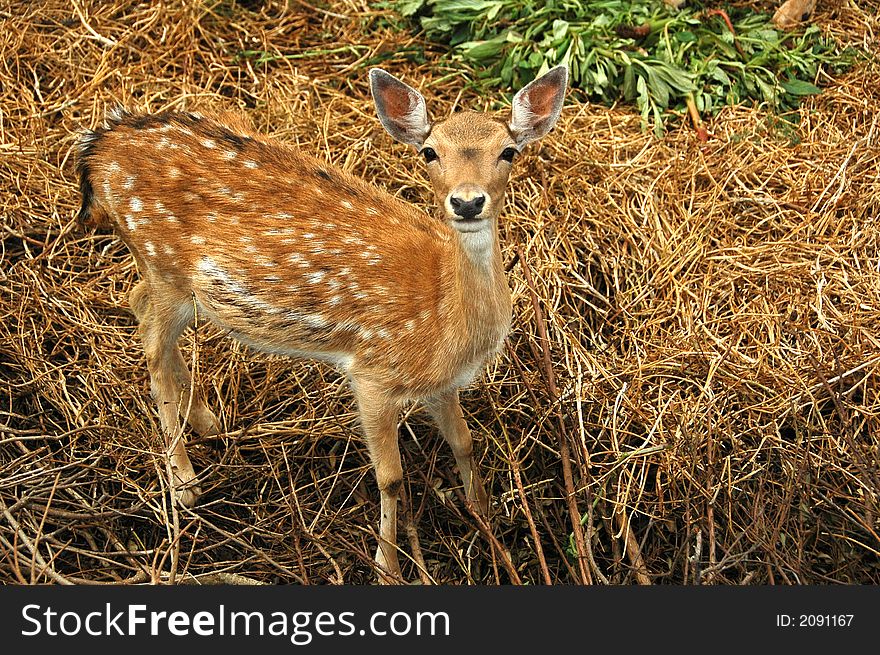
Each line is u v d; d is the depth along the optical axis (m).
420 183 6.04
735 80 6.80
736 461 4.84
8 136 6.12
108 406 5.04
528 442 5.04
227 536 4.47
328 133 6.32
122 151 4.54
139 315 4.86
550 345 5.29
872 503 4.57
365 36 7.09
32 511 4.58
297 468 4.97
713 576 4.32
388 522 4.46
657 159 6.27
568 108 6.58
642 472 4.79
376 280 4.26
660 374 5.19
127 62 6.79
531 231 5.85
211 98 6.54
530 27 6.89
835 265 5.63
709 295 5.51
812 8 7.26
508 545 4.89
